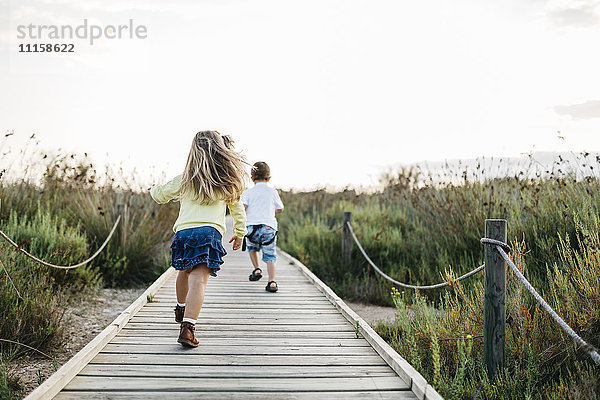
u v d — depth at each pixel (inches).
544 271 220.1
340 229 409.4
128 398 114.3
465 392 139.1
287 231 569.9
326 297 245.9
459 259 293.6
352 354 153.7
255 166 269.4
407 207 443.2
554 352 154.3
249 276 307.6
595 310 154.1
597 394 129.1
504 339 146.7
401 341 183.8
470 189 322.3
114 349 150.2
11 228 275.9
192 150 158.9
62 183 386.6
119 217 342.6
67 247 281.1
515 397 135.6
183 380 126.5
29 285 204.7
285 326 187.3
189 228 153.3
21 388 134.2
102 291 303.6
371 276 344.8
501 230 146.0
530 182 298.8
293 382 128.2
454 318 183.6
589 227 204.5
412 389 123.6
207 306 220.1
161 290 253.3
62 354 182.5
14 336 175.0
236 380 128.3
